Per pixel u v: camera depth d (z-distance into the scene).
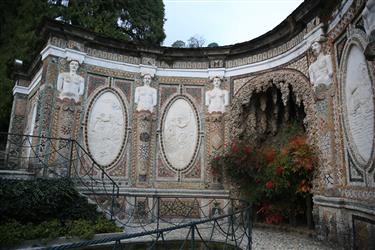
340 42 6.60
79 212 7.22
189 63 10.92
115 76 10.16
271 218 8.52
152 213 9.09
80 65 9.55
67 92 9.12
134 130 10.11
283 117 9.85
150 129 10.19
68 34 9.33
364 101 5.57
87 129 9.44
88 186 8.86
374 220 5.06
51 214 6.96
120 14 16.08
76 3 15.09
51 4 16.08
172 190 9.75
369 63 5.34
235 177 9.28
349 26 6.11
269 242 6.92
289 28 8.70
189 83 10.77
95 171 9.32
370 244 5.26
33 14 15.84
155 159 10.14
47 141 8.68
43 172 8.40
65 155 8.86
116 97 10.11
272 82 9.39
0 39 16.00
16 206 6.46
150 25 17.06
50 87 8.98
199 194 9.73
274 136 10.04
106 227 6.96
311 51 7.78
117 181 9.60
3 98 14.97
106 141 9.70
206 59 10.88
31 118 11.66
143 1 17.08
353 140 6.00
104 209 8.30
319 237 6.97
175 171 10.19
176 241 6.81
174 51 10.69
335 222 6.41
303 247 6.45
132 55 10.53
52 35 9.21
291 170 7.57
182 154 10.31
